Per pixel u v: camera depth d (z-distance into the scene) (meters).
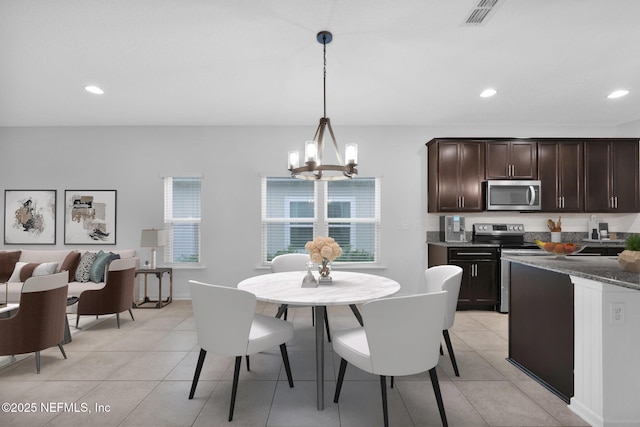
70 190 4.58
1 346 2.34
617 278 1.67
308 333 3.29
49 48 2.53
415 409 1.95
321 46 2.51
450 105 3.80
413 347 1.67
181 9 2.06
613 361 1.74
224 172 4.60
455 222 4.27
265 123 4.50
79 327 3.44
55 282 2.52
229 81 3.14
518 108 3.91
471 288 3.96
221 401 2.03
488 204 4.12
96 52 2.59
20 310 2.36
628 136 4.48
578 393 1.91
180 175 4.59
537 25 2.23
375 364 1.67
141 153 4.61
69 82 3.16
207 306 1.89
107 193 4.60
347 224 4.66
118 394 2.12
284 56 2.66
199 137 4.61
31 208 4.58
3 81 3.13
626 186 4.20
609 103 3.74
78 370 2.46
